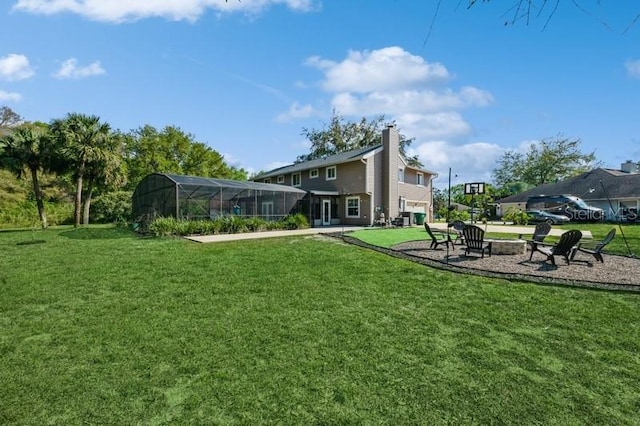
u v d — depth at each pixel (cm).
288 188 2086
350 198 2350
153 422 243
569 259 818
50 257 893
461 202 4666
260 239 1267
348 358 339
